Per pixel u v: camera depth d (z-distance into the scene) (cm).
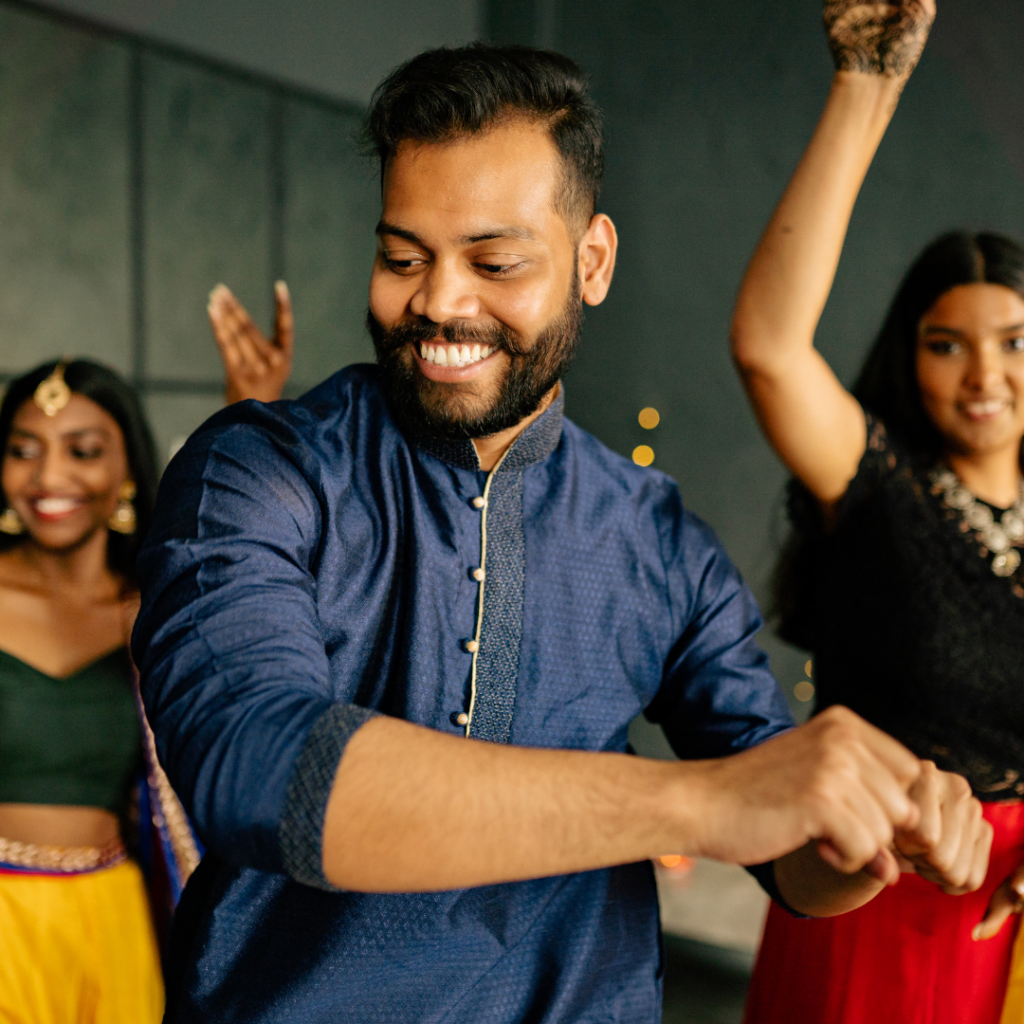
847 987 137
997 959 134
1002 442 152
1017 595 145
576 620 95
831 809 57
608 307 510
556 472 98
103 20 365
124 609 196
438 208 79
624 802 58
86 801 183
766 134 468
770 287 123
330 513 86
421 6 504
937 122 429
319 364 467
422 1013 86
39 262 352
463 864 57
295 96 446
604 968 95
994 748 141
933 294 153
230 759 60
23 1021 171
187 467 82
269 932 85
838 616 151
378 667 88
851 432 143
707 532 106
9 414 192
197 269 407
